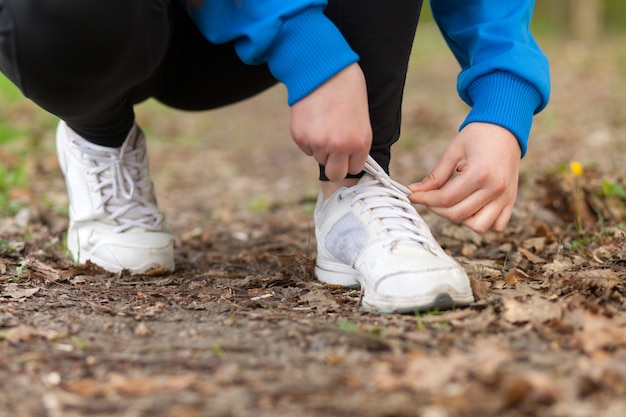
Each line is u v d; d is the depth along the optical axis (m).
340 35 1.53
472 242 2.44
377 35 1.66
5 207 3.25
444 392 1.17
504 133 1.71
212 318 1.63
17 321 1.57
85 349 1.41
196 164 5.19
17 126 5.71
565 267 1.99
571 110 6.27
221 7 1.58
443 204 1.73
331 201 1.86
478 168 1.68
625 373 1.22
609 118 5.62
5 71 1.58
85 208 2.08
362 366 1.30
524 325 1.51
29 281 1.96
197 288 1.92
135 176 2.12
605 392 1.16
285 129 6.91
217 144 6.09
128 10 1.45
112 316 1.64
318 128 1.51
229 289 1.89
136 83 1.66
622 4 19.03
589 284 1.72
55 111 1.69
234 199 3.95
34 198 3.61
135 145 2.12
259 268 2.22
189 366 1.31
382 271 1.66
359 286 1.84
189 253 2.53
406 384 1.20
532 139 5.16
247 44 1.56
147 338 1.48
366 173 1.82
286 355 1.36
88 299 1.79
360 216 1.79
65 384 1.24
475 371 1.23
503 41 1.77
